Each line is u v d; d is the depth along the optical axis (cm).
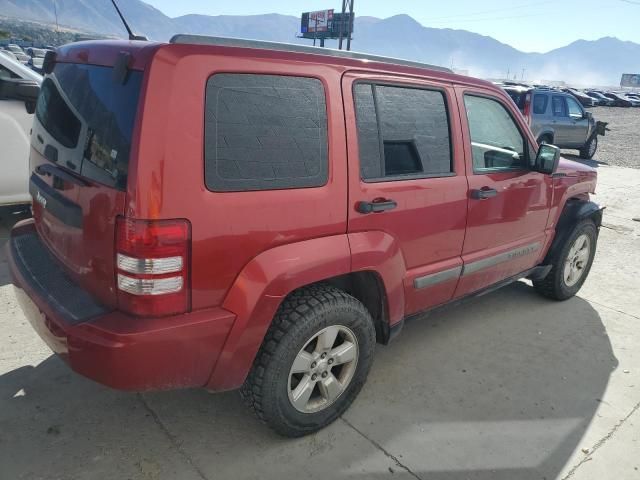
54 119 268
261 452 266
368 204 272
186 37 219
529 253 415
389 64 295
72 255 244
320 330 260
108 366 209
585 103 4322
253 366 249
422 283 321
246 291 229
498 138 367
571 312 458
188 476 248
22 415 281
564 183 433
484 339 400
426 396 322
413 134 302
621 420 310
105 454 258
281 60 241
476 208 344
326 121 255
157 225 204
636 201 922
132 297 210
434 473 260
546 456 277
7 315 383
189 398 305
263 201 231
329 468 259
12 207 631
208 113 216
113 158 212
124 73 214
